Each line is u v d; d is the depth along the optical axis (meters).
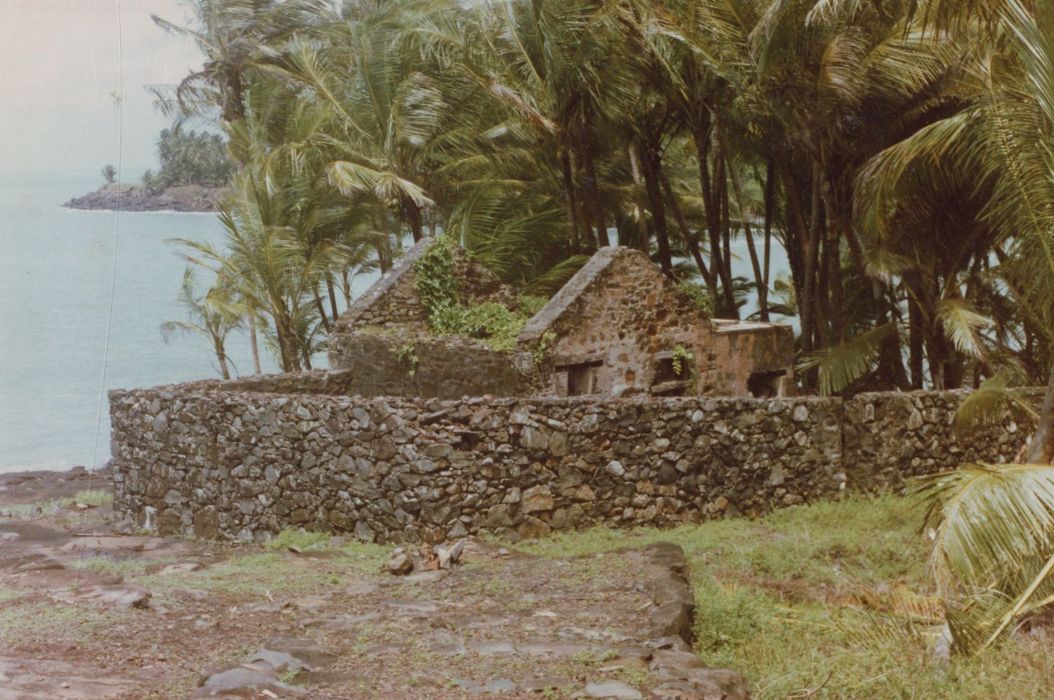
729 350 22.55
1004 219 13.39
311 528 14.68
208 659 7.80
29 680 6.66
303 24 39.28
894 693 8.44
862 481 16.48
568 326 20.39
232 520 15.62
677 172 41.75
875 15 21.34
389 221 38.25
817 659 9.05
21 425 57.50
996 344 24.55
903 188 21.47
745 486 15.53
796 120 23.42
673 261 44.53
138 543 14.86
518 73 30.56
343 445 14.33
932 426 17.06
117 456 17.48
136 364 75.12
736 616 10.07
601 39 27.31
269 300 32.41
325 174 32.47
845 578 12.09
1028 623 10.59
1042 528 9.29
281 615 9.52
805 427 16.02
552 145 31.41
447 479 13.66
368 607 10.09
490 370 20.23
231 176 35.72
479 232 30.52
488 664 7.93
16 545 14.66
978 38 15.00
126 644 8.04
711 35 23.88
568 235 32.22
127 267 98.00
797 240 33.12
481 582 11.27
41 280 77.19
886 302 30.47
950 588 9.97
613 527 14.59
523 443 14.03
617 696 7.08
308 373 20.25
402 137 32.03
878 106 22.70
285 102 37.12
